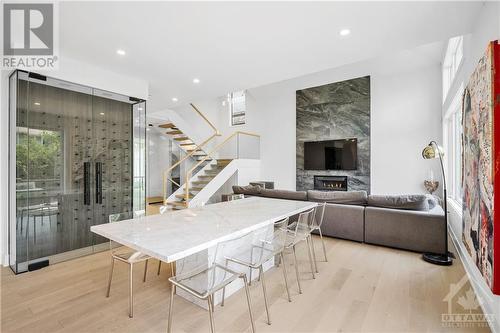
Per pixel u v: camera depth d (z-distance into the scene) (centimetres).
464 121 255
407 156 630
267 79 422
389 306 217
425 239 334
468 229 240
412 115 624
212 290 154
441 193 578
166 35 276
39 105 324
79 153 362
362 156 690
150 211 681
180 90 480
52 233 335
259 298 231
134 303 222
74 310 211
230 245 231
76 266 307
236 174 794
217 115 979
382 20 248
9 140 308
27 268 295
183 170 896
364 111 688
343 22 252
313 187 773
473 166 218
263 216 236
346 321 196
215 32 271
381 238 364
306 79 744
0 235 307
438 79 593
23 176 309
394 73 645
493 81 166
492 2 200
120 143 404
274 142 856
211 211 262
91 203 373
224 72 388
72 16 238
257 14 238
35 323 194
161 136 952
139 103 421
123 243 166
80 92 362
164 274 281
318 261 317
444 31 269
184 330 186
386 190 656
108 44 295
